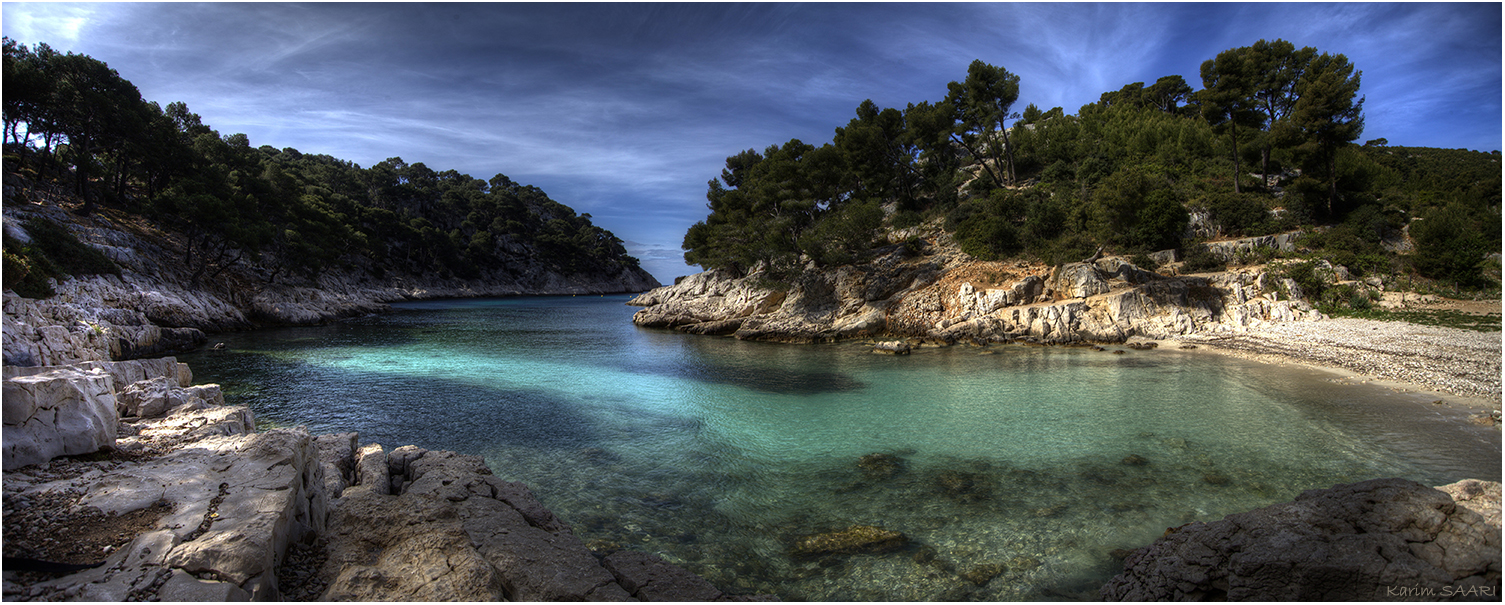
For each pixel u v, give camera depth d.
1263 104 65.19
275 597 6.72
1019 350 37.72
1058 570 10.46
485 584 7.45
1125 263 44.66
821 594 9.86
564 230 177.12
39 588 5.60
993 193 62.00
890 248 59.12
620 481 15.48
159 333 38.44
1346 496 9.14
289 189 81.06
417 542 8.57
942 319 44.91
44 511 7.25
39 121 55.88
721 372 32.06
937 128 68.19
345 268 102.31
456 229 147.38
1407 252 44.66
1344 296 39.03
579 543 9.97
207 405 16.72
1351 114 49.69
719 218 71.62
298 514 8.45
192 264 58.19
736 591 10.00
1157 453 16.80
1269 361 30.25
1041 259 50.19
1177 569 8.69
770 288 55.31
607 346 44.06
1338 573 7.59
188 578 5.98
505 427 20.86
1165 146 64.25
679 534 12.27
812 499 14.12
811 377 30.36
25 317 29.52
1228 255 46.28
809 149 76.50
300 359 36.16
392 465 13.75
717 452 17.91
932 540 11.78
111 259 48.00
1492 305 36.22
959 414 21.98
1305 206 50.19
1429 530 8.11
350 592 7.12
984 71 67.69
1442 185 56.88
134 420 13.68
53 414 9.45
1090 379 27.67
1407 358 27.20
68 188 61.16
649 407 23.89
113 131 61.34
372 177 140.12
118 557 6.27
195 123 84.88
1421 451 15.93
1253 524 8.93
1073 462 16.31
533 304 102.62
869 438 19.17
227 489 8.05
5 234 39.22
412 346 43.00
